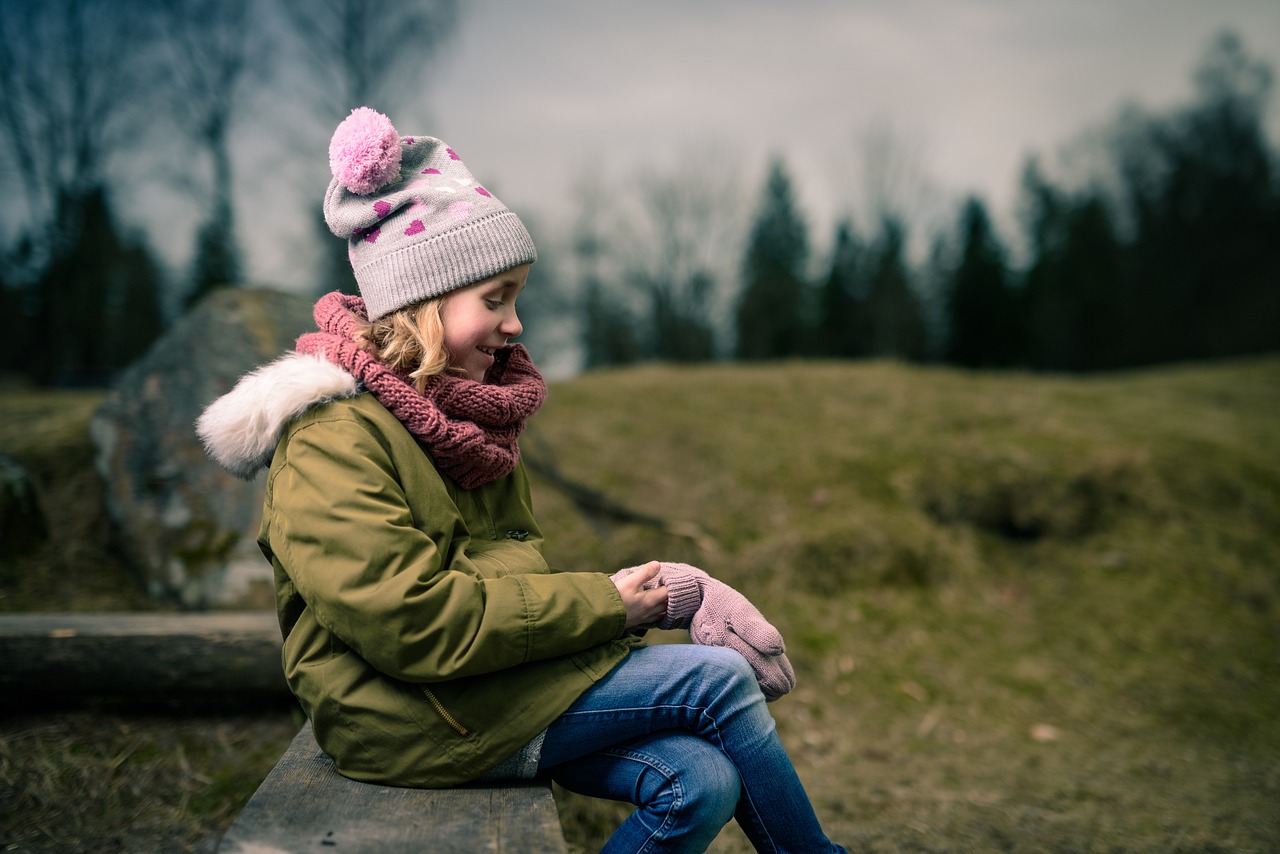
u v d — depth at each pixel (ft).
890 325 107.65
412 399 4.86
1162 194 104.32
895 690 12.26
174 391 11.74
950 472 16.88
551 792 4.70
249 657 8.16
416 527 4.71
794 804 4.97
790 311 122.01
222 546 10.77
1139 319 102.47
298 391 4.69
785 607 13.67
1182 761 10.67
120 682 7.97
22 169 47.21
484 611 4.45
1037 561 15.58
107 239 50.29
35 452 12.57
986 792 9.74
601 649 5.00
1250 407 23.95
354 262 5.29
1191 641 13.67
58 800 7.08
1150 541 15.99
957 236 116.37
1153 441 18.92
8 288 50.08
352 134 5.15
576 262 97.30
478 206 5.17
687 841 4.71
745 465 16.99
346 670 4.67
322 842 4.08
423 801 4.52
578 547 13.71
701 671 4.91
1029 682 12.65
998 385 23.99
